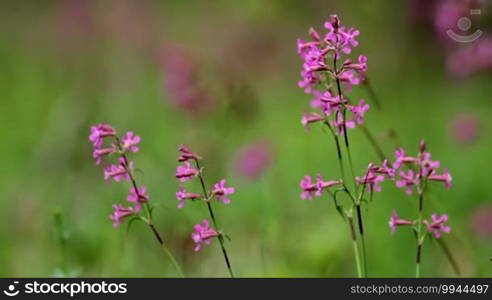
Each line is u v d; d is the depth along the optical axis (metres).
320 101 4.59
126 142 4.82
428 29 12.41
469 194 9.44
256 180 9.30
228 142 10.28
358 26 12.48
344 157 10.45
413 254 7.70
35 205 9.30
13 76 16.72
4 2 20.39
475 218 8.05
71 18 15.82
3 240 9.02
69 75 15.45
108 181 4.81
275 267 7.41
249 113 10.05
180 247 7.83
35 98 14.99
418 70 12.57
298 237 7.81
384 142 9.97
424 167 4.76
